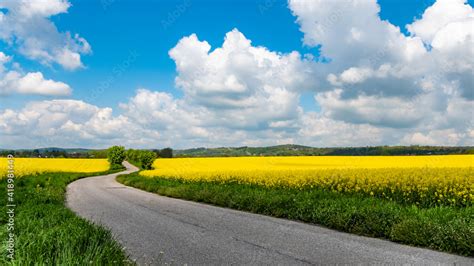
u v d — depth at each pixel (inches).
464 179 702.5
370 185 677.3
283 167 1897.1
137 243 336.2
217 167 2033.7
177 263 269.6
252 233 385.1
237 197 628.1
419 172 883.4
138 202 708.0
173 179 1254.9
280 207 524.4
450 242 307.1
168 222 458.3
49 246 236.8
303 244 332.8
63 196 746.2
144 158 2928.2
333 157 2957.7
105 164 3592.5
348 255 292.2
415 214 400.8
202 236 368.5
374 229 370.0
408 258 282.7
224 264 267.6
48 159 3878.0
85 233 269.3
